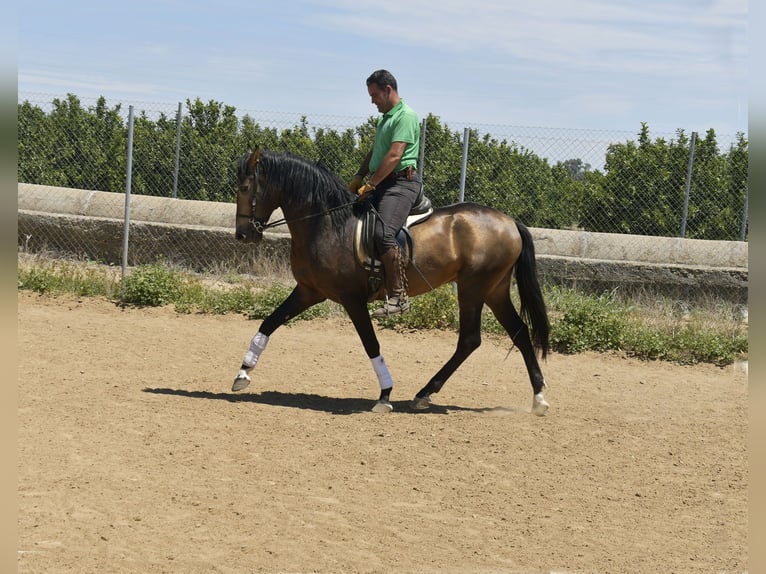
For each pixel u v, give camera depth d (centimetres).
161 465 605
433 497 581
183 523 509
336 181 775
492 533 526
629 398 905
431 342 1126
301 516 532
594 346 1126
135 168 1577
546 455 688
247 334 1109
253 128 1523
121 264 1470
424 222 788
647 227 1445
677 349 1119
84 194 1509
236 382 806
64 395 766
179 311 1212
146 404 755
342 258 765
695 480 647
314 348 1058
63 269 1312
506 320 834
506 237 802
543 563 486
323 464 631
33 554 450
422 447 687
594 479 638
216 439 671
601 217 1462
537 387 816
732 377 1025
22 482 552
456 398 873
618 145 1455
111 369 885
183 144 1549
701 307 1320
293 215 771
